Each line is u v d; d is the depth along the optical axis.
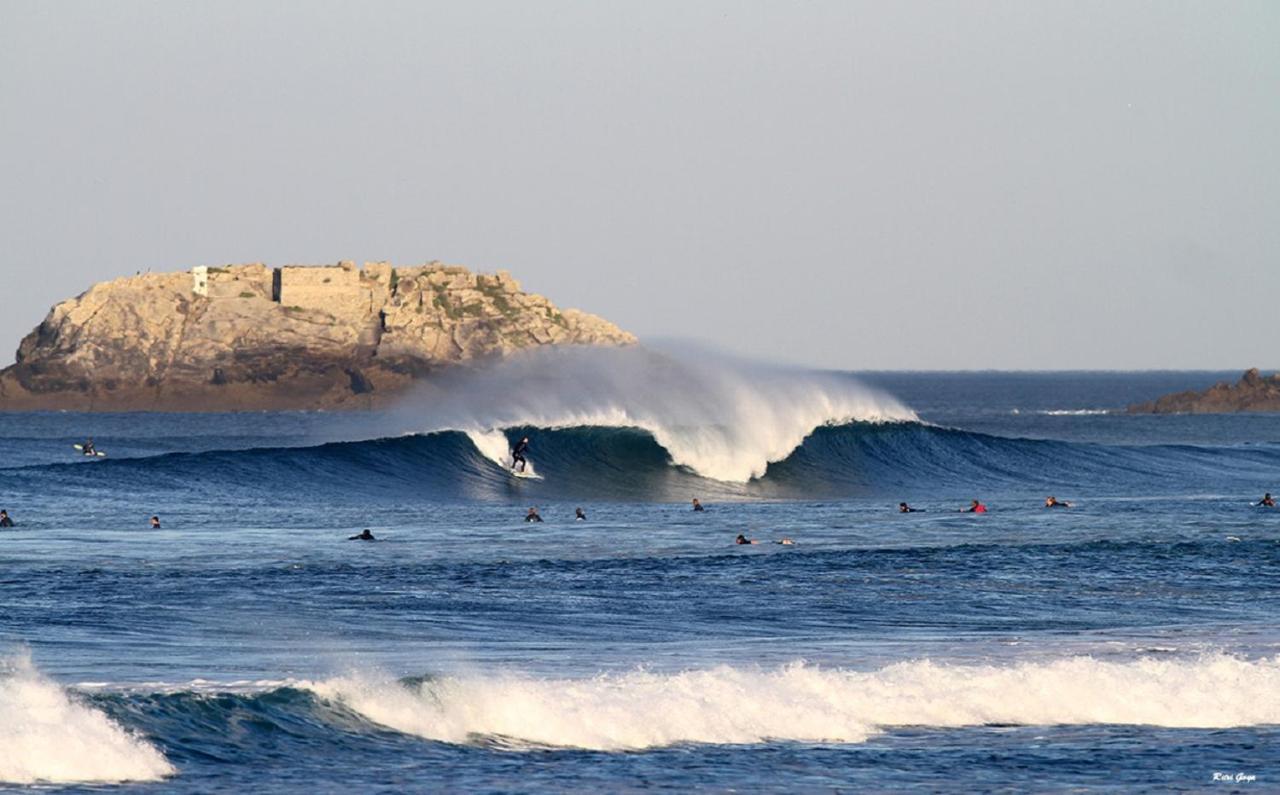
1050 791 58.91
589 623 98.81
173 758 59.03
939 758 63.78
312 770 59.00
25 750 57.28
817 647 89.06
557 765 61.28
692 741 65.69
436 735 64.56
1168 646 89.75
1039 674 76.88
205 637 89.88
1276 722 71.62
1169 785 60.00
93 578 118.88
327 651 85.44
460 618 100.19
